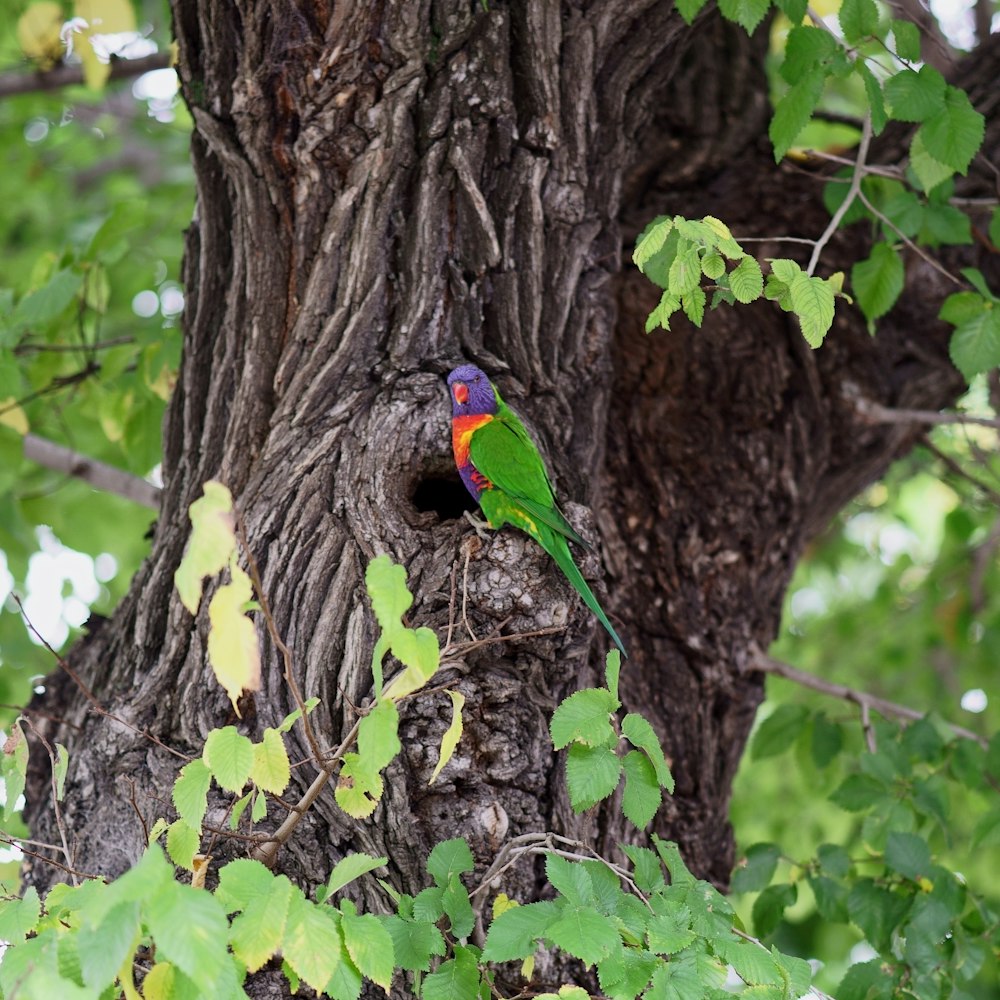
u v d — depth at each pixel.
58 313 8.45
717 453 7.46
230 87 6.50
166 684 5.95
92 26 8.34
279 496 5.99
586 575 5.98
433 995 4.67
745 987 5.07
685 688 7.09
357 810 4.73
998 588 13.51
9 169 13.86
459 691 5.56
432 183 6.39
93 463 9.14
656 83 7.14
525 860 5.60
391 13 6.34
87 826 5.91
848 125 8.95
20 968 3.89
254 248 6.46
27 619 5.21
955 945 6.60
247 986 5.24
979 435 12.21
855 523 15.71
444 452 6.05
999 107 8.18
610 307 6.94
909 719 8.53
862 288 7.03
